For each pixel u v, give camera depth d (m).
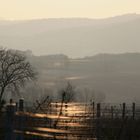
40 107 56.16
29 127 40.31
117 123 52.06
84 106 56.41
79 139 47.19
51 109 56.72
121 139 50.47
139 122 53.53
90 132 49.47
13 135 33.41
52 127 47.38
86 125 50.28
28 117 41.78
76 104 58.09
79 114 55.28
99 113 52.03
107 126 51.00
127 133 51.44
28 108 55.28
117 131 50.69
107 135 50.28
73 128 49.69
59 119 50.31
